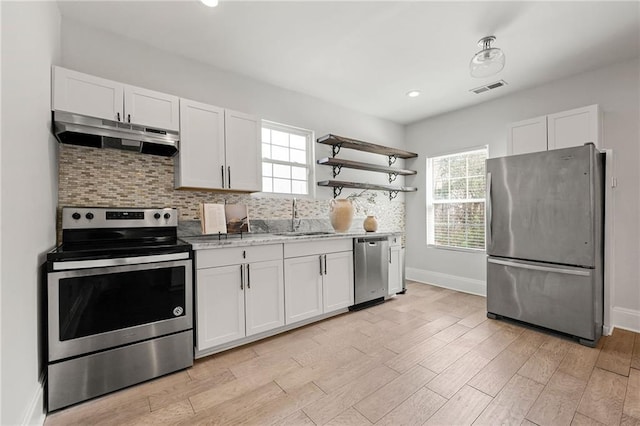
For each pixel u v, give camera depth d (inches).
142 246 77.9
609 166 102.6
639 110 106.5
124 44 96.0
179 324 79.7
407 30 92.4
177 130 94.9
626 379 73.7
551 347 92.3
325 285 116.3
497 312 116.0
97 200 90.8
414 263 186.2
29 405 54.4
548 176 102.1
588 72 118.3
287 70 118.7
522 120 132.5
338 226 138.9
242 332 92.7
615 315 110.0
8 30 46.8
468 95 143.9
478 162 157.2
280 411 63.1
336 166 154.6
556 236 100.2
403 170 176.1
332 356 87.4
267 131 135.3
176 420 60.6
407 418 60.5
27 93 56.0
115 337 70.5
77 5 80.7
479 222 156.2
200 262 84.7
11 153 47.8
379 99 149.2
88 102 79.4
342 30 92.7
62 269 64.2
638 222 106.0
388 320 116.6
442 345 94.0
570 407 63.4
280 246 102.7
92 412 63.1
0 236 43.1
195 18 86.7
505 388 70.7
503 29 91.5
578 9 82.0
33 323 58.3
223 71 117.2
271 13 84.4
